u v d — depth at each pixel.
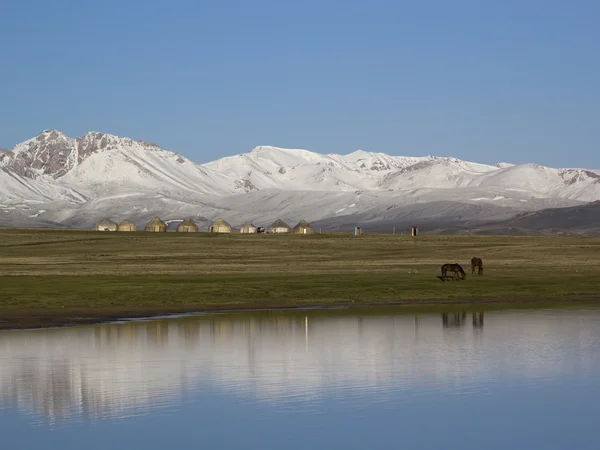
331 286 106.25
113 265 158.25
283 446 33.12
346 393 42.41
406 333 66.88
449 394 42.25
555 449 33.00
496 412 38.50
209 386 44.25
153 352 56.47
